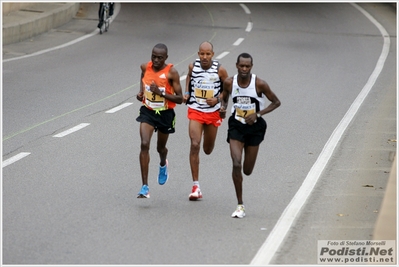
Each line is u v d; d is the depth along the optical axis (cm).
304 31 8119
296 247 2238
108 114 4162
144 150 2606
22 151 3288
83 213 2483
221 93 2703
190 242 2234
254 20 8850
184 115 4259
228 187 2872
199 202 2662
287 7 10144
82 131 3725
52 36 7362
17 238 2223
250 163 2592
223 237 2289
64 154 3269
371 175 3092
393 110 4519
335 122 4166
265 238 2291
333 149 3541
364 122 4178
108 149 3394
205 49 2659
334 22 8862
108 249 2156
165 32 7788
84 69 5678
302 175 3072
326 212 2589
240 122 2503
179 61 6038
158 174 2895
